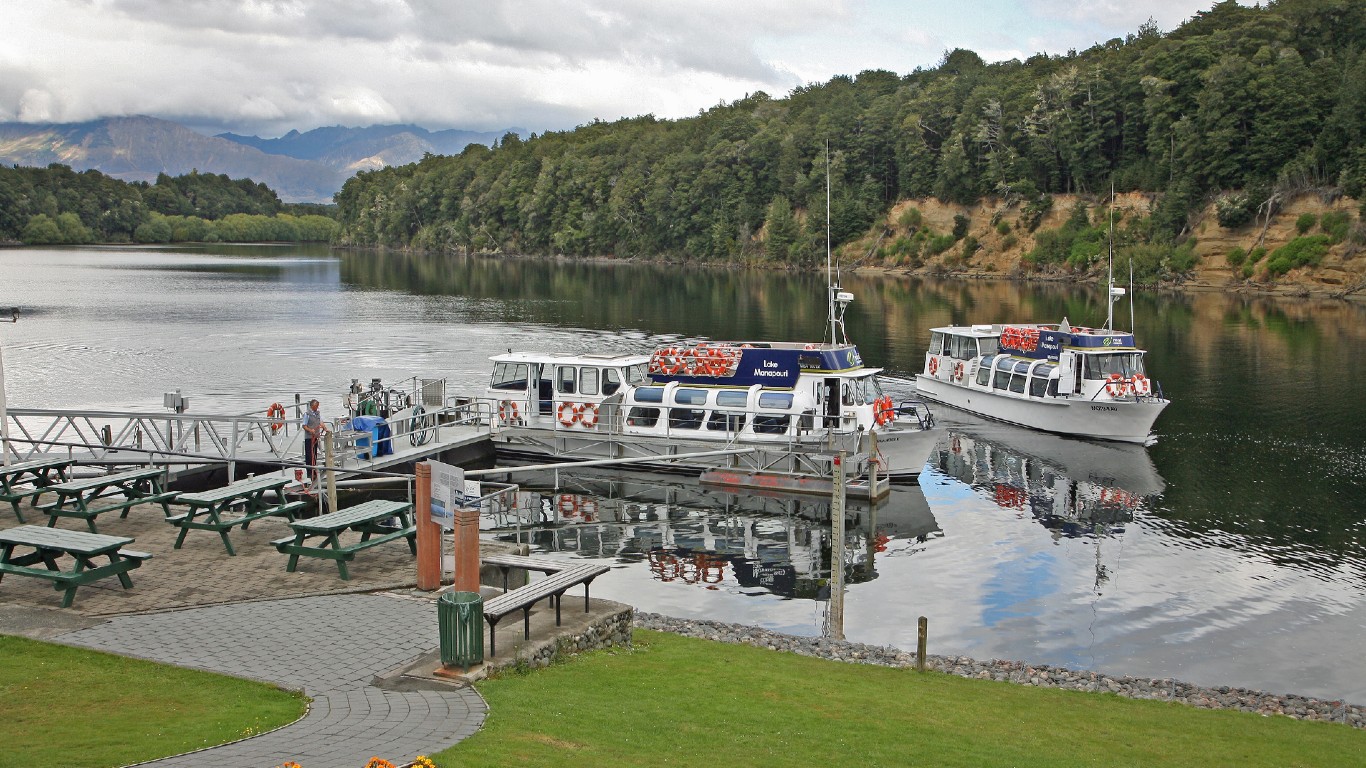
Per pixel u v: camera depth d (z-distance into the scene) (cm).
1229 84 14300
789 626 2769
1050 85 17275
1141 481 4406
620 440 4512
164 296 13162
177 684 1622
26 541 2069
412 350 8144
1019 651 2636
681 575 3234
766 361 4441
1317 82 14262
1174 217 14525
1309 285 12538
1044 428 5459
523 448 4678
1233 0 17425
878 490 4144
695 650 2144
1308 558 3391
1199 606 2964
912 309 11531
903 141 18812
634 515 3922
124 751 1320
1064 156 16775
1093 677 2377
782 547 3541
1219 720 2031
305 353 7931
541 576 2738
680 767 1383
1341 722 2180
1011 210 17075
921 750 1580
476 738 1409
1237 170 14138
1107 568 3297
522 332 9444
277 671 1694
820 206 18788
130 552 2288
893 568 3309
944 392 6272
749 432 4384
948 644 2670
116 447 3494
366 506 2434
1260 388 6431
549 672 1795
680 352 4584
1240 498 4122
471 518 1967
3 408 3294
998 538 3644
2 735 1381
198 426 3744
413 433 4219
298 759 1302
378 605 2052
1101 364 5353
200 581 2191
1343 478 4388
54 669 1686
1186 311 10950
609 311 11512
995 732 1753
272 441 3931
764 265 19300
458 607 1677
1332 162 13512
